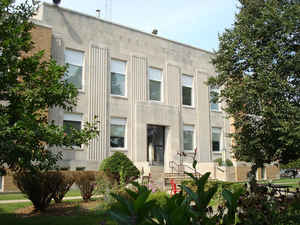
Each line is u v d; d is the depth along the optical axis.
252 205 4.05
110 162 16.30
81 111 19.11
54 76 7.72
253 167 12.34
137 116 21.42
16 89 7.10
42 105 7.61
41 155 7.36
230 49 12.32
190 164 23.03
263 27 11.51
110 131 20.33
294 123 10.22
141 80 22.31
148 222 2.29
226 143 26.56
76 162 18.08
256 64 11.63
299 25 11.02
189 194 2.75
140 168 19.17
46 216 9.23
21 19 7.89
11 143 6.14
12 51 7.28
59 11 19.14
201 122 25.28
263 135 11.70
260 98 11.20
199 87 25.73
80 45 19.77
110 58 21.08
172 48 24.59
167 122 22.95
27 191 9.95
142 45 22.84
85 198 12.16
